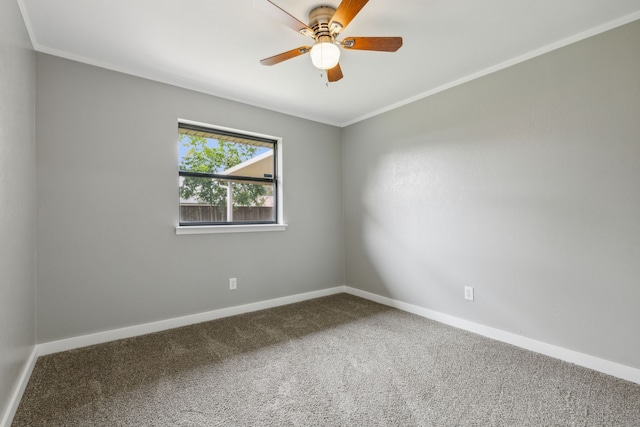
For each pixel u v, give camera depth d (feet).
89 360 6.97
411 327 9.10
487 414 5.11
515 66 7.82
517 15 6.13
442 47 7.30
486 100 8.40
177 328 8.98
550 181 7.23
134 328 8.38
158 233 8.79
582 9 5.94
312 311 10.61
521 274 7.74
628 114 6.15
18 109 5.62
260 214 11.28
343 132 13.28
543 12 6.03
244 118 10.52
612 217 6.36
